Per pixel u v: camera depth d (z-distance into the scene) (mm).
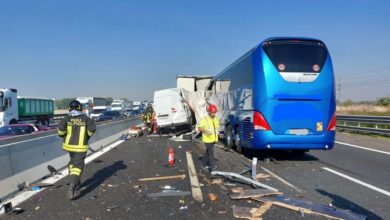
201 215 5594
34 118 36125
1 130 18094
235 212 5652
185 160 11516
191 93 22375
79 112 7125
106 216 5629
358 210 5828
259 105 10391
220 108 16938
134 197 6789
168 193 6973
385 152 13125
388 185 7609
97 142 15742
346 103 45781
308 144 10344
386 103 41000
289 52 10305
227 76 15312
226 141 15242
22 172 7895
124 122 24359
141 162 11250
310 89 10227
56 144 10312
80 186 7809
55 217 5629
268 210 5801
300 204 5996
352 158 11719
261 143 10359
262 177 8539
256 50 10750
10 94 28062
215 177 8469
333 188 7344
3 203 6227
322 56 10375
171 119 22094
